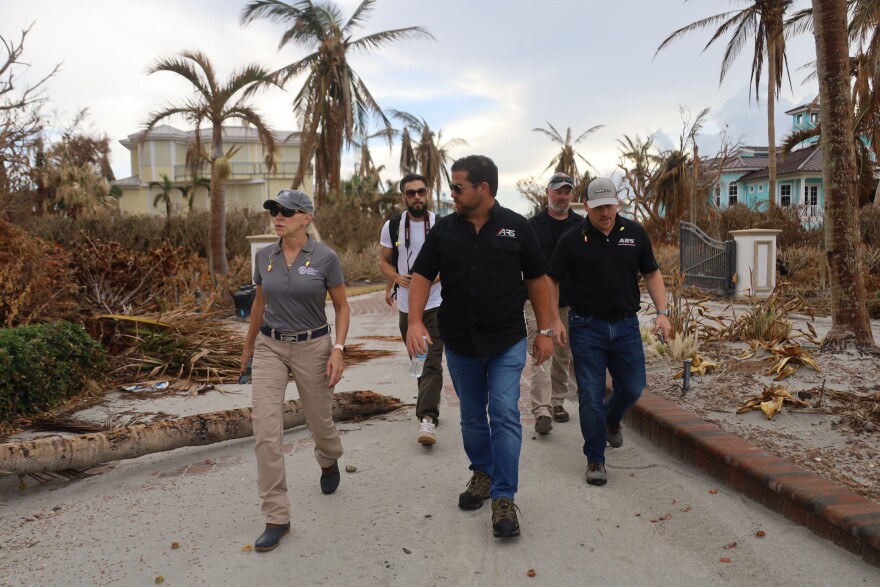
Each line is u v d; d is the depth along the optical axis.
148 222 21.16
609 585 2.88
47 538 3.45
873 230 15.75
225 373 7.20
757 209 20.44
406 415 5.66
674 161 24.14
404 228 5.15
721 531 3.33
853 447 4.00
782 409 4.77
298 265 3.55
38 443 4.06
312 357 3.58
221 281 13.17
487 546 3.27
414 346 3.41
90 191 30.06
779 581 2.85
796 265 15.13
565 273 4.02
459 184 3.32
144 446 4.38
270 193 49.81
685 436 4.31
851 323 5.88
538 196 31.00
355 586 2.93
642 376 4.10
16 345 5.42
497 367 3.45
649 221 24.78
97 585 2.97
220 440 4.74
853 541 3.01
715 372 5.85
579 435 4.99
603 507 3.68
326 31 26.55
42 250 7.82
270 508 3.31
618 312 3.95
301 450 4.81
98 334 7.66
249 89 14.98
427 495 3.92
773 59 24.75
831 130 5.83
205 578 3.01
